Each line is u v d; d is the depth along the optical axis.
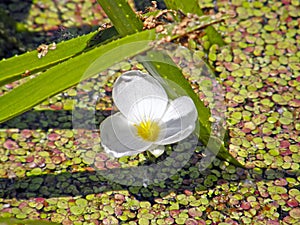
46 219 0.51
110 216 0.51
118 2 0.47
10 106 0.47
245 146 0.54
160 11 0.49
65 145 0.54
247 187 0.52
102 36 0.49
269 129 0.55
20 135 0.55
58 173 0.53
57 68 0.46
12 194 0.52
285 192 0.52
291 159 0.53
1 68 0.47
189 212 0.51
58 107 0.56
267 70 0.57
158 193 0.52
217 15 0.47
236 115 0.55
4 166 0.53
